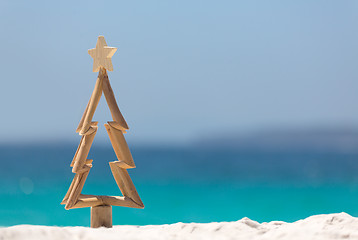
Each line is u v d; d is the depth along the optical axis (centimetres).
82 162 580
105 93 595
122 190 608
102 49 595
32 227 525
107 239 495
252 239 528
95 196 599
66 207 569
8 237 462
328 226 535
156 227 638
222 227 575
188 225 592
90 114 587
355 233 503
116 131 592
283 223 656
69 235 498
